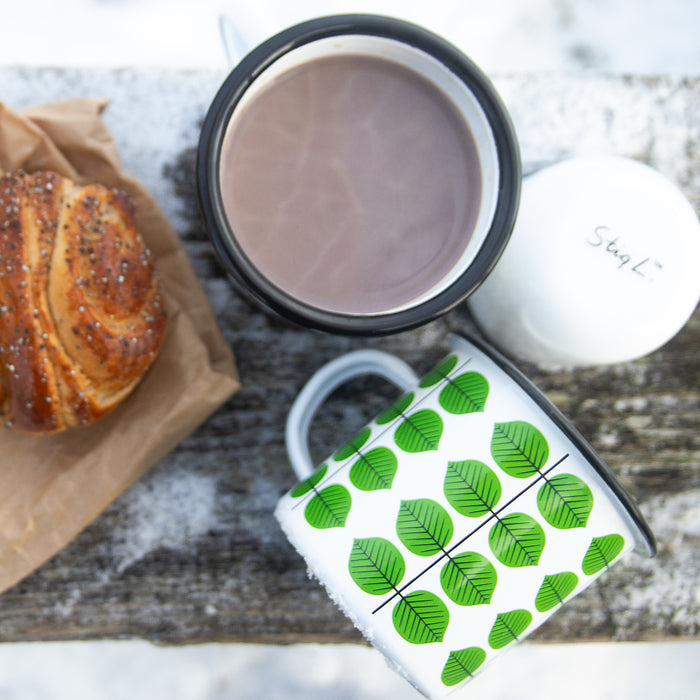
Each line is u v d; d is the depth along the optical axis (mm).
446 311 314
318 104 322
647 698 448
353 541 333
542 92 415
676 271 350
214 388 383
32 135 376
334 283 322
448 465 330
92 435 391
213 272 407
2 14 428
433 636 333
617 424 416
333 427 412
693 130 418
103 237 368
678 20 448
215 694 445
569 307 352
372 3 430
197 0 431
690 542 419
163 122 404
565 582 334
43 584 407
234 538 411
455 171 324
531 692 447
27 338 357
